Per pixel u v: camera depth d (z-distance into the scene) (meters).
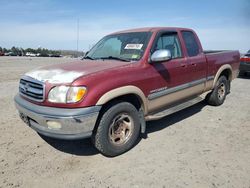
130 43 4.41
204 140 4.27
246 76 12.39
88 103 3.23
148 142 4.19
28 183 3.05
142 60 4.01
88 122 3.24
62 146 4.06
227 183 3.02
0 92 8.22
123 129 3.78
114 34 5.06
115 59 4.30
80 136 3.26
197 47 5.36
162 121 5.24
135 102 4.04
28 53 78.56
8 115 5.57
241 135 4.48
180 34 4.93
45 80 3.41
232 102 6.84
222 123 5.12
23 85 3.84
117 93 3.48
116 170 3.34
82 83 3.22
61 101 3.22
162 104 4.42
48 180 3.12
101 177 3.18
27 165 3.46
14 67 18.98
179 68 4.64
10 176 3.19
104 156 3.73
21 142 4.18
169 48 4.61
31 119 3.62
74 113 3.15
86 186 2.99
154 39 4.29
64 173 3.27
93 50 5.05
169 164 3.47
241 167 3.38
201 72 5.36
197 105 6.46
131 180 3.11
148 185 3.00
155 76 4.11
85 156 3.74
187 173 3.24
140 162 3.54
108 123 3.51
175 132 4.63
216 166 3.40
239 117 5.51
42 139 4.30
